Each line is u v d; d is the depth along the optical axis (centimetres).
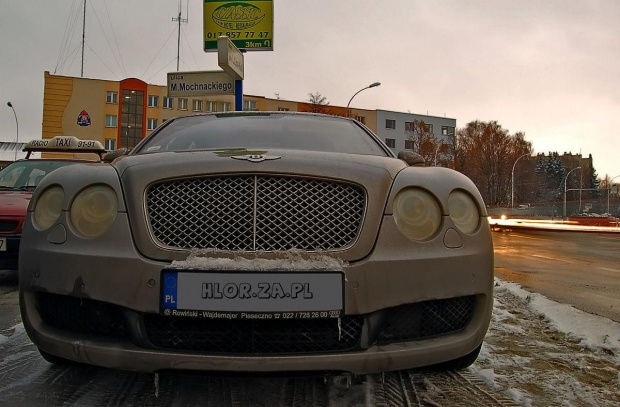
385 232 211
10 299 466
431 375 274
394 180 228
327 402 234
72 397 234
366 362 197
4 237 477
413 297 208
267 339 197
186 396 237
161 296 196
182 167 216
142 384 250
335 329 200
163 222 208
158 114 5406
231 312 193
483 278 227
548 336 370
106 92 5219
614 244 1528
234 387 249
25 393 238
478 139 7944
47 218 229
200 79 901
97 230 214
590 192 10575
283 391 245
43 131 5028
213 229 204
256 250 201
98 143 762
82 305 212
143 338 200
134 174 219
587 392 261
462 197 237
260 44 1116
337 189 214
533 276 729
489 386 262
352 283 199
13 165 671
